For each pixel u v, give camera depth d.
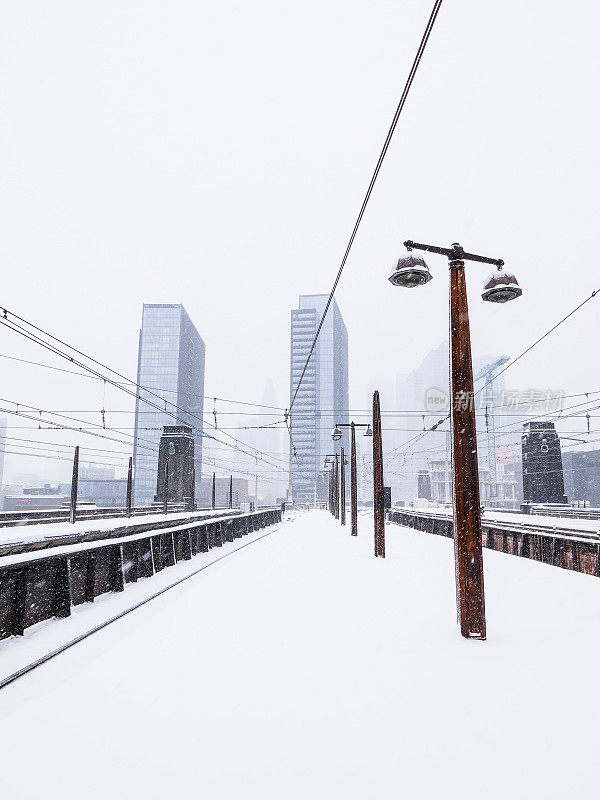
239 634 6.30
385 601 8.27
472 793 2.92
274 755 3.34
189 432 51.97
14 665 5.12
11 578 6.43
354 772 3.14
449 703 4.17
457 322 6.99
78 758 3.32
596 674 4.84
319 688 4.50
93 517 32.06
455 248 7.28
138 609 8.05
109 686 4.60
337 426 26.27
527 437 46.25
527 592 9.19
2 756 3.35
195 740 3.55
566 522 19.48
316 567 12.72
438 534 28.78
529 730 3.70
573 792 2.94
